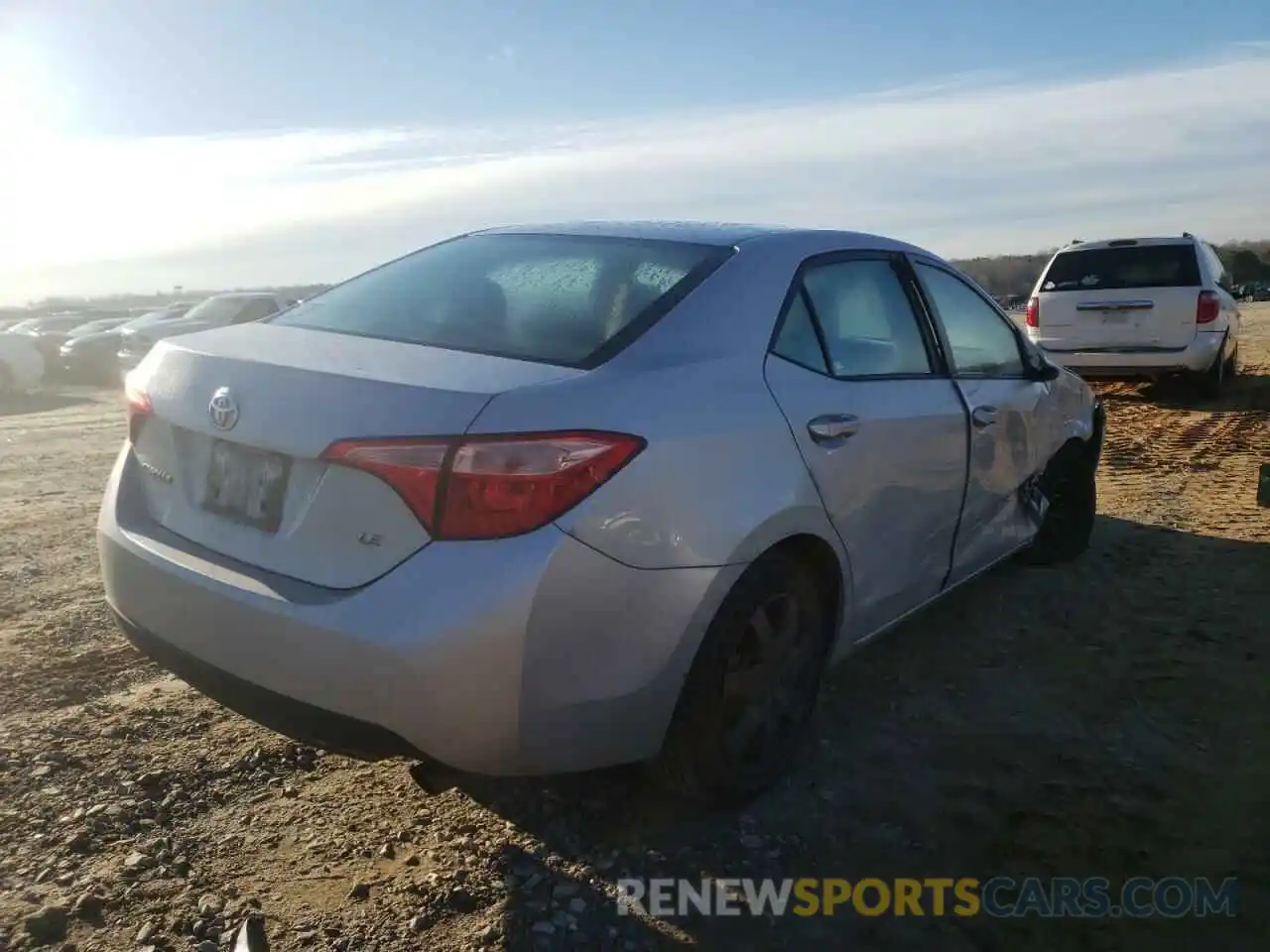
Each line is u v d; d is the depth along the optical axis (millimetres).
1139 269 11570
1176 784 3336
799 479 3055
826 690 4020
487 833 3043
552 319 3090
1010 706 3887
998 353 4574
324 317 3406
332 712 2523
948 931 2680
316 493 2617
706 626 2791
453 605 2400
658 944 2609
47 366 22094
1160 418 10680
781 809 3180
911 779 3363
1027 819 3143
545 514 2469
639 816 3131
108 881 2793
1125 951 2611
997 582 5254
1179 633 4555
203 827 3068
